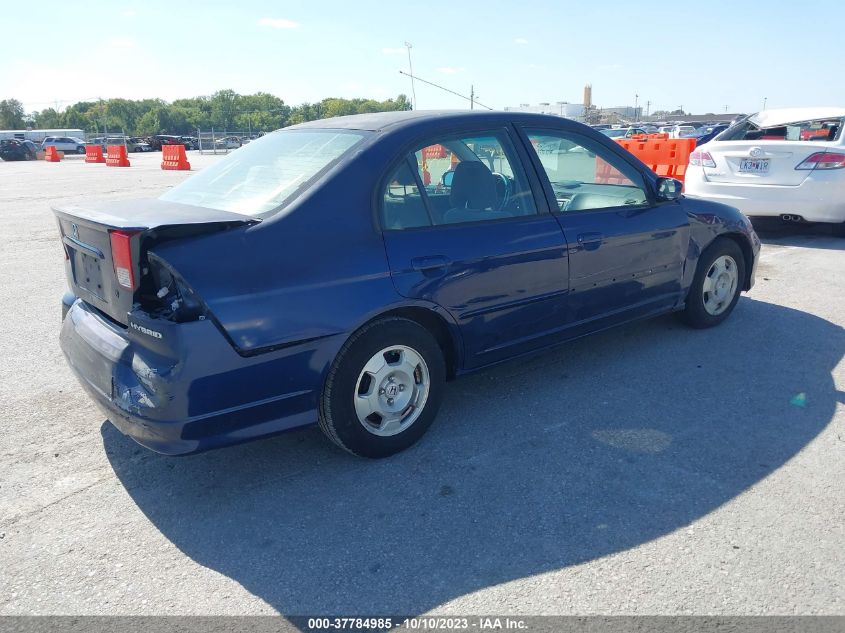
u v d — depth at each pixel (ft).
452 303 11.27
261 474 10.77
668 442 11.40
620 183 14.43
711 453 11.01
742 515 9.34
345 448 10.68
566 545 8.80
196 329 8.85
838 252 25.61
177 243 9.04
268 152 12.20
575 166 13.64
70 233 10.89
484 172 12.07
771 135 27.84
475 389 13.78
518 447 11.37
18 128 450.30
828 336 16.43
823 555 8.48
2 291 22.02
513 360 12.87
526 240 12.23
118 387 9.45
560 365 14.93
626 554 8.59
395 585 8.16
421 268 10.75
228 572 8.48
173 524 9.49
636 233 14.17
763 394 13.20
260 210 10.05
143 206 10.73
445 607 7.78
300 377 9.80
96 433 12.18
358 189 10.44
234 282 9.13
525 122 13.00
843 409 12.50
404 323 10.80
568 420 12.30
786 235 29.58
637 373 14.35
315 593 8.07
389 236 10.61
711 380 13.92
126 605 7.92
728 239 16.58
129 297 9.34
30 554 8.86
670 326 17.30
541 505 9.70
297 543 9.01
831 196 25.41
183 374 8.84
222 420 9.28
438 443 11.59
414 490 10.19
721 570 8.25
